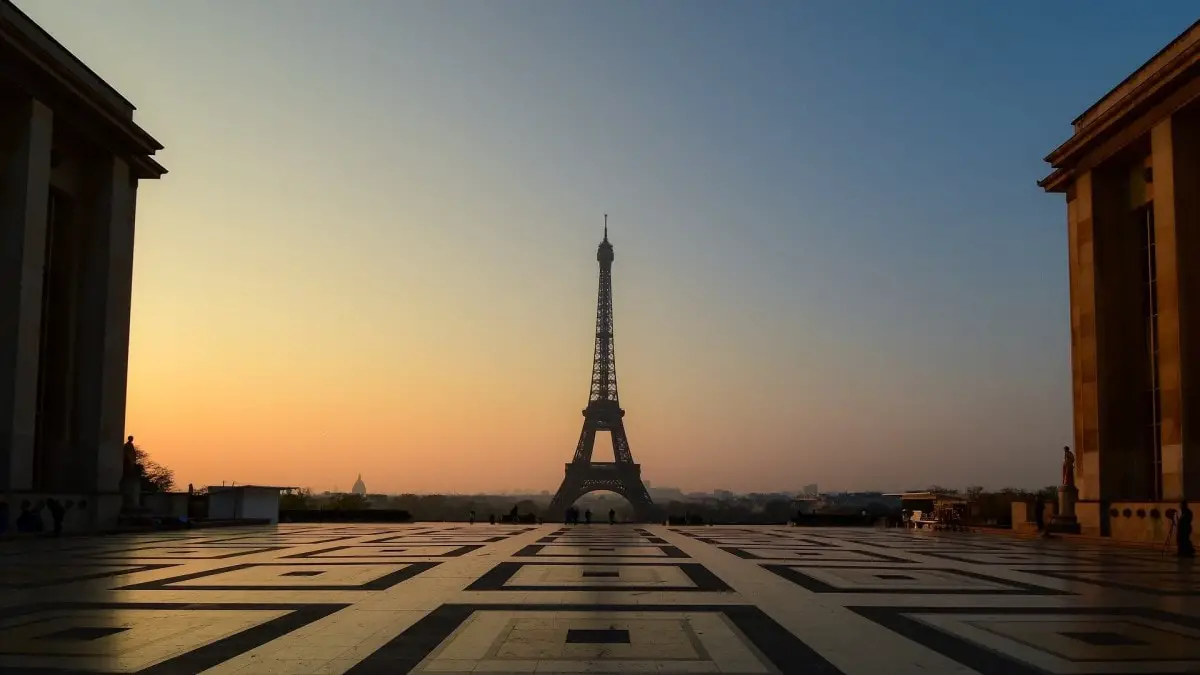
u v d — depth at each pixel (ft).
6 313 195.21
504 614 69.62
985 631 63.10
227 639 58.59
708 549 152.25
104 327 235.20
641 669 49.96
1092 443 215.10
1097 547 171.53
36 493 195.93
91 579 95.25
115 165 242.17
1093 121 211.41
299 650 55.01
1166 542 153.69
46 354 228.84
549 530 245.65
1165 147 187.73
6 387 193.06
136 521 228.22
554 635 60.23
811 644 57.67
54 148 229.86
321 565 113.70
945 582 96.07
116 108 232.32
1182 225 183.32
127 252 249.14
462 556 130.72
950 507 274.57
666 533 228.84
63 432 229.04
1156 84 185.68
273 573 102.22
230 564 115.34
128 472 242.99
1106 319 215.92
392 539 185.16
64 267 234.58
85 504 217.56
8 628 62.80
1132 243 217.97
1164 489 183.42
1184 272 181.78
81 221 239.09
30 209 200.75
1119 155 211.00
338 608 72.74
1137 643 59.00
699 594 82.99
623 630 62.34
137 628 62.69
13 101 203.51
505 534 214.07
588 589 86.48
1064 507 222.89
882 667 51.06
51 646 56.18
